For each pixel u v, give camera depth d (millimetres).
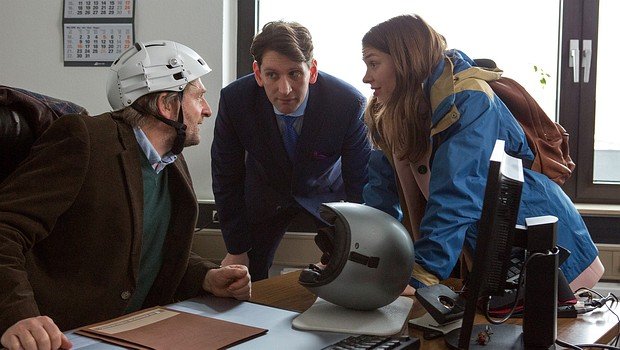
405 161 1842
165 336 1151
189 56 1627
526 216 1665
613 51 3141
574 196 3223
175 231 1656
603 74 3160
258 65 2400
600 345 1203
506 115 1698
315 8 3309
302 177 2699
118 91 1577
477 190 1561
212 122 3266
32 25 3389
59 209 1393
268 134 2646
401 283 1328
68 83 3385
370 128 1913
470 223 1558
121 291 1516
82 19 3336
